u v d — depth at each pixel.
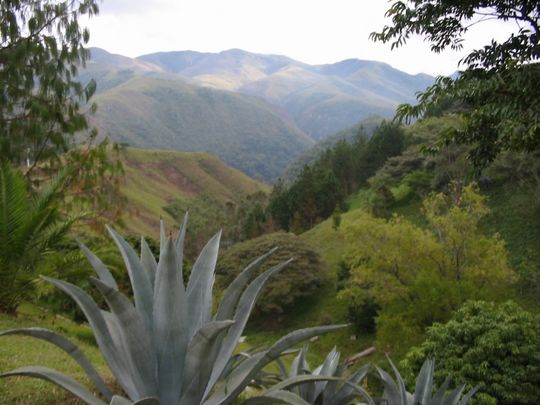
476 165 7.05
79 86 14.95
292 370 4.19
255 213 62.22
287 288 33.06
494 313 9.68
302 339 2.49
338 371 4.00
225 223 72.75
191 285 2.85
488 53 5.91
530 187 31.95
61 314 13.84
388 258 20.94
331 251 41.38
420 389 4.04
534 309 23.73
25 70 14.01
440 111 42.84
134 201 92.88
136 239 14.62
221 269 36.56
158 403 2.13
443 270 20.75
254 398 2.46
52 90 14.40
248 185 147.75
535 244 28.59
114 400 2.16
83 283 10.96
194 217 84.00
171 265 2.51
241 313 2.86
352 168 64.50
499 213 32.69
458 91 6.13
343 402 3.87
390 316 20.23
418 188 40.09
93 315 2.61
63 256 10.36
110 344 2.63
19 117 14.12
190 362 2.39
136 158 136.62
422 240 20.89
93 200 13.46
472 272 19.48
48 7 14.42
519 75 5.34
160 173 135.50
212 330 2.24
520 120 5.79
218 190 136.75
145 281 2.84
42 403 3.81
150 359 2.50
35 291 10.27
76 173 13.23
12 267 9.43
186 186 134.38
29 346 6.87
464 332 9.37
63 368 5.66
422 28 6.41
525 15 5.87
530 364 8.67
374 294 23.12
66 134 15.02
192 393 2.47
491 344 8.75
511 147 6.82
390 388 3.85
